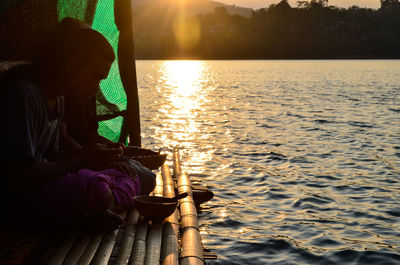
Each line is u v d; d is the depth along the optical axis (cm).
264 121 1742
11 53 410
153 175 443
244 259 505
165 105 2331
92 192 357
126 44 627
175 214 454
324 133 1445
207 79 5262
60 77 314
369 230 604
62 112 350
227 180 855
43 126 316
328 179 865
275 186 811
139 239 373
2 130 292
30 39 419
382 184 832
